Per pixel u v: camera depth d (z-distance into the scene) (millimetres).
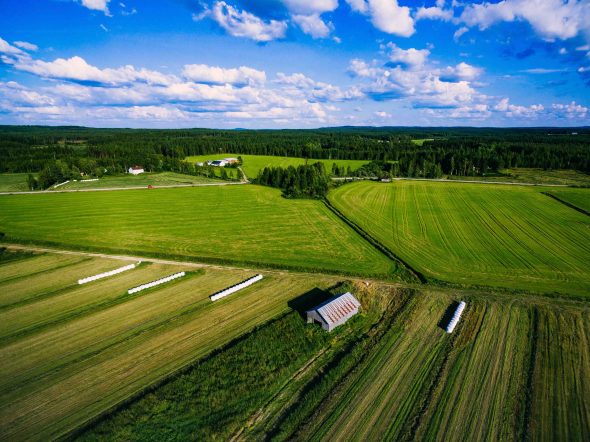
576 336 33094
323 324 33562
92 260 50750
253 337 31781
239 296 40344
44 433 22266
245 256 52844
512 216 77375
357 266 49344
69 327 33938
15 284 42844
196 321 35156
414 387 26453
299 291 41594
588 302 39312
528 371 28422
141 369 28203
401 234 64125
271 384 26484
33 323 34562
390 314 37219
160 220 73062
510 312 37000
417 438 22094
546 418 23859
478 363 29219
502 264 50281
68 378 27172
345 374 27875
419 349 31000
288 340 31797
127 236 61906
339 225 70500
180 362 29047
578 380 27547
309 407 24391
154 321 35125
